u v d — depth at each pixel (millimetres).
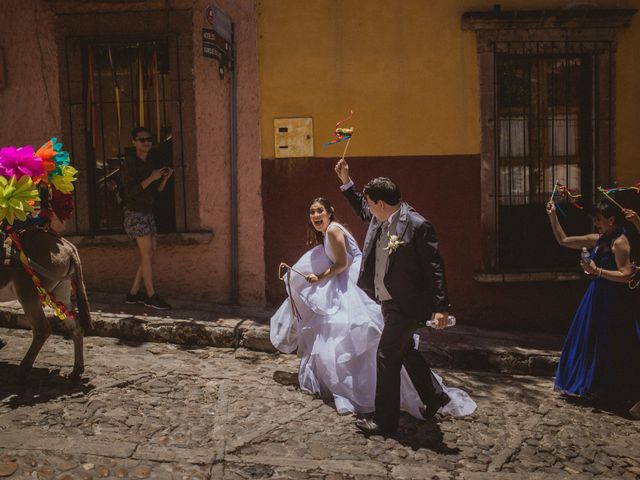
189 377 5156
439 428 4559
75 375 4891
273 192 7031
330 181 7035
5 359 5293
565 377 5348
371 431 4344
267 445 4070
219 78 6965
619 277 5047
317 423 4457
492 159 7082
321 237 5246
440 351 6035
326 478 3725
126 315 6238
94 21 6930
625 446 4461
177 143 7027
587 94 7254
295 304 5109
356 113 7016
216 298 7105
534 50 7043
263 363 5691
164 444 3979
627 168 7223
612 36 7055
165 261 7094
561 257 7371
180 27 6902
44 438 3885
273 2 6922
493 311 7199
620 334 5145
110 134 7246
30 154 4574
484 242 7121
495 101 7066
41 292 4664
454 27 7020
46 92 7035
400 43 7004
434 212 7113
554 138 7301
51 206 4918
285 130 6984
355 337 4781
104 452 3787
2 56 7062
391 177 7070
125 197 6535
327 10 6953
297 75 6965
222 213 7070
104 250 7105
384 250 4363
